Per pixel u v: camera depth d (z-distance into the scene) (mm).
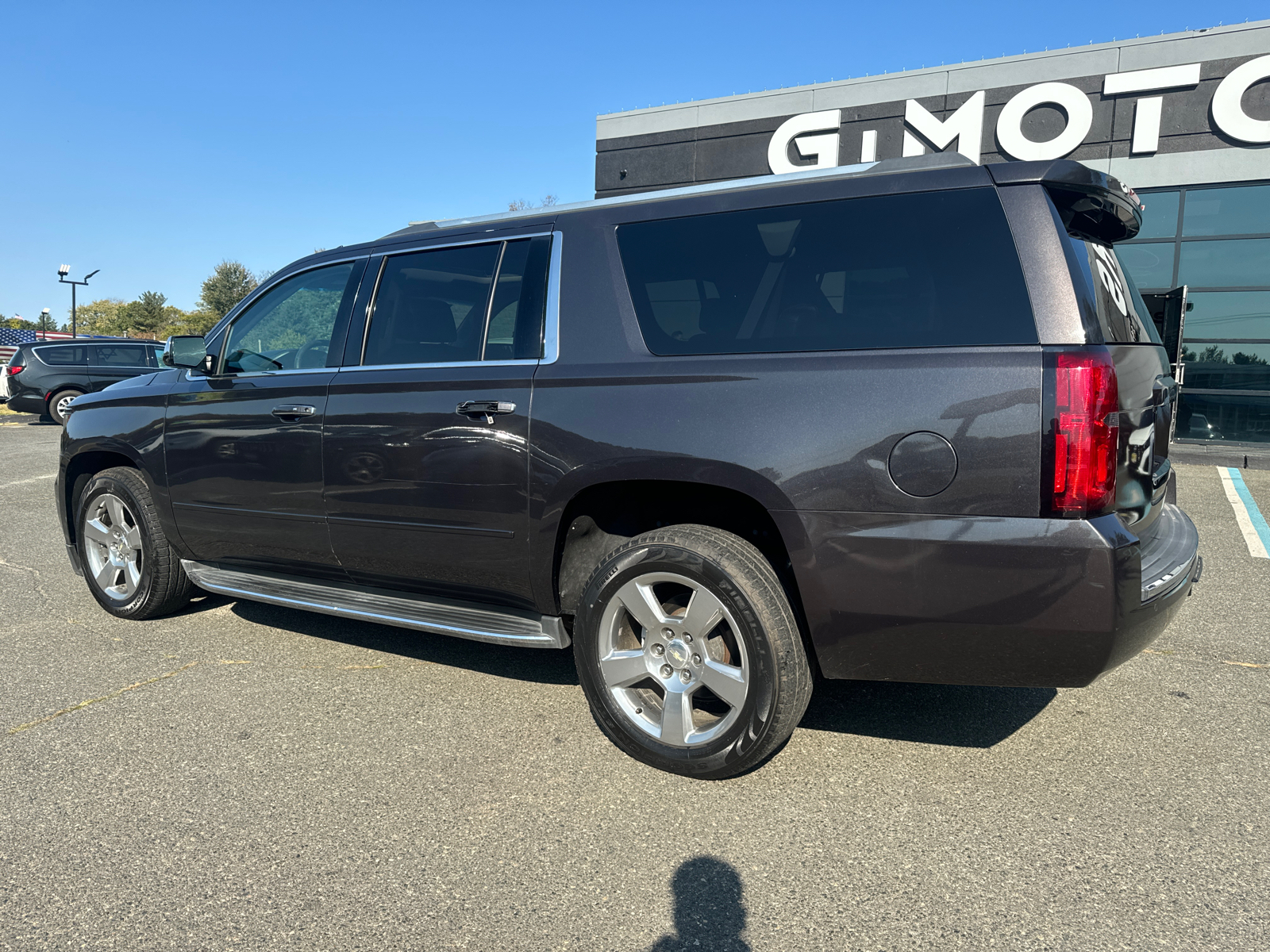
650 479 2721
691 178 15477
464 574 3234
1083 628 2248
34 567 5672
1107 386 2238
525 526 3008
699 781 2732
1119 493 2359
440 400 3184
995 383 2281
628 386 2795
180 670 3723
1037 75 12844
